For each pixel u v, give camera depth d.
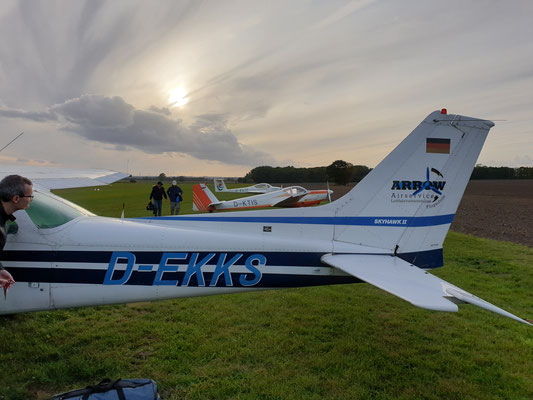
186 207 16.30
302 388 2.39
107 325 3.34
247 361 2.73
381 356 2.88
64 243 2.44
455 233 9.62
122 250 2.53
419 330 3.41
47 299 2.43
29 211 2.40
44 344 2.91
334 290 4.61
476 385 2.50
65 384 2.39
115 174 3.93
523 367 2.75
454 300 2.13
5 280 1.94
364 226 3.04
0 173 2.86
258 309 3.86
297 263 2.84
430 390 2.42
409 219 3.11
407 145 3.10
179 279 2.62
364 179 3.05
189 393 2.29
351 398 2.30
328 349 2.98
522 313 3.85
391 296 4.41
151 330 3.25
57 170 3.47
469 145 3.17
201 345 2.96
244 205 15.01
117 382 2.05
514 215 15.10
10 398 2.18
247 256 2.75
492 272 5.54
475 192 36.97
